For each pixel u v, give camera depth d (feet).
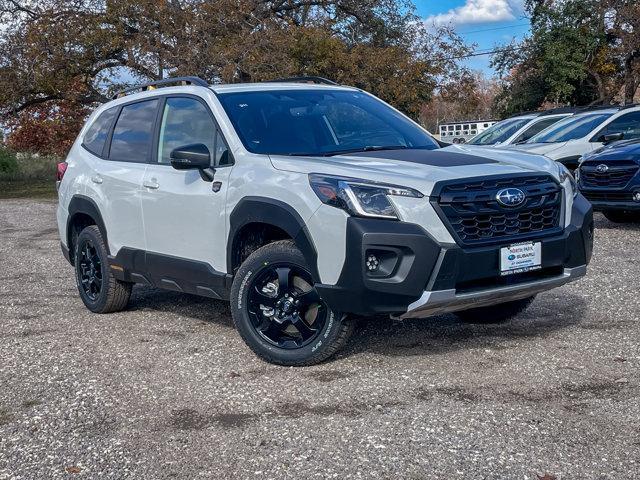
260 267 17.90
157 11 91.66
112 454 13.80
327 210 16.53
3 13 96.68
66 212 25.11
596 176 36.96
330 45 97.25
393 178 16.49
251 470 12.87
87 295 24.68
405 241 15.92
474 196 16.44
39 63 93.20
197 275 19.90
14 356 19.99
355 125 20.70
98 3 94.73
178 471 13.00
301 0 112.47
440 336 19.97
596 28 117.39
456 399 15.53
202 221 19.57
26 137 136.15
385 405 15.38
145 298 26.08
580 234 17.95
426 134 21.53
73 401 16.48
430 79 108.37
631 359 17.56
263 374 17.61
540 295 24.00
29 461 13.67
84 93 99.04
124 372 18.28
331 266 16.55
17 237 47.65
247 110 20.15
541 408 14.89
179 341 20.71
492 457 12.88
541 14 120.26
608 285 25.02
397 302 16.16
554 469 12.41
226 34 94.99
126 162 22.67
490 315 20.89
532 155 19.20
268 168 18.13
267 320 18.10
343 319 17.19
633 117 45.85
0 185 115.85
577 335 19.58
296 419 14.92
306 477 12.50
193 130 20.71
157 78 95.35
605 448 13.11
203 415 15.39
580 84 122.21
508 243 16.70
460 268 16.19
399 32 112.68
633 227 38.88
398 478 12.30
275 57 92.53
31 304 26.32
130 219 22.07
